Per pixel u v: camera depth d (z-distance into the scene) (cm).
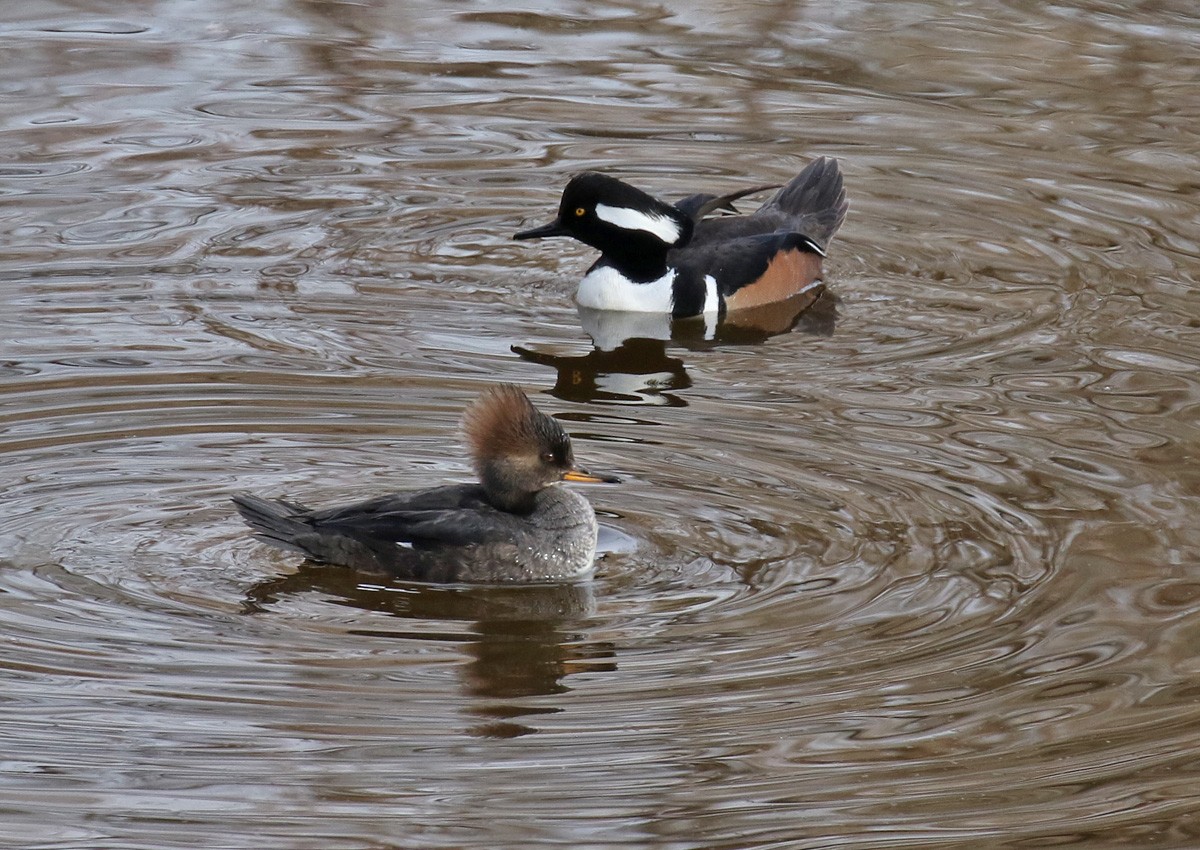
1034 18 2541
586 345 1669
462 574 1159
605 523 1242
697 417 1461
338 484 1289
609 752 965
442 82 2328
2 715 977
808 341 1691
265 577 1159
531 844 880
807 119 2234
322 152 2103
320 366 1535
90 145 2078
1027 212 1986
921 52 2434
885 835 887
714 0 2605
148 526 1214
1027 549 1201
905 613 1112
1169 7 2569
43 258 1769
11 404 1412
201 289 1716
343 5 2584
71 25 2456
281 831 888
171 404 1425
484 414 1202
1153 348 1623
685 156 2125
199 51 2391
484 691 1024
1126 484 1310
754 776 938
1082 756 961
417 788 927
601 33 2508
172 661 1045
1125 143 2158
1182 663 1055
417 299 1742
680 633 1095
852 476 1326
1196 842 880
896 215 1995
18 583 1126
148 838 876
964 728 986
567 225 1812
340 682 1030
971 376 1564
